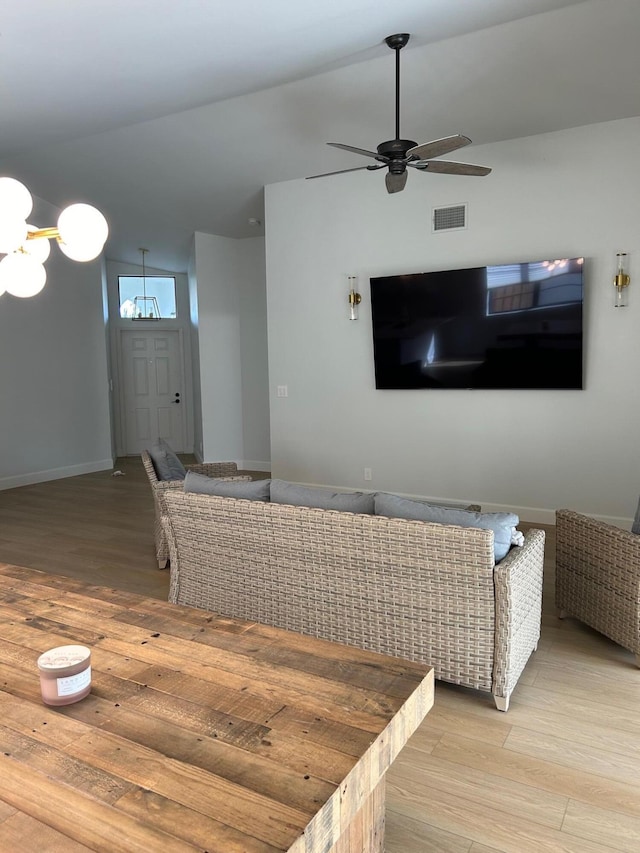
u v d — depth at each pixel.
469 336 5.16
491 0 3.25
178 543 3.03
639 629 2.59
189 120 4.96
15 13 3.10
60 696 1.30
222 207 6.70
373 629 2.50
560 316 4.76
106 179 6.23
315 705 1.32
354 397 5.82
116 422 9.30
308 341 6.00
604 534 2.77
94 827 0.96
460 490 5.37
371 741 1.19
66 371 7.61
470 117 4.59
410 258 5.41
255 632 1.68
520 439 5.07
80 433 7.80
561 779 1.95
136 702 1.33
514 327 4.96
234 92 4.42
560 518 3.09
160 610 1.83
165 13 3.18
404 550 2.37
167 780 1.07
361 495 2.61
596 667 2.68
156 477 4.09
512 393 5.08
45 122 4.89
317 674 1.45
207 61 3.82
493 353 5.07
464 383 5.24
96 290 8.01
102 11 3.12
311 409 6.05
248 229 7.45
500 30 3.59
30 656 1.54
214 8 3.16
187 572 3.03
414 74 4.08
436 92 4.29
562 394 4.88
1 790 1.05
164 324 9.41
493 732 2.21
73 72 3.88
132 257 8.83
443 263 5.27
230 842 0.93
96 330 8.03
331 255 5.79
